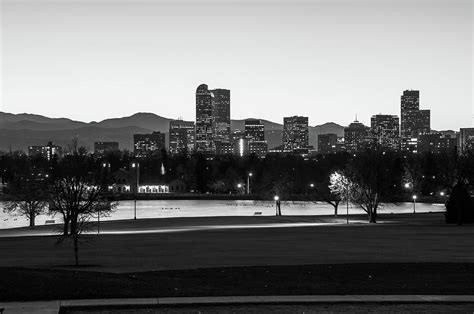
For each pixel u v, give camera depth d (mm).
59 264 52719
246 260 54219
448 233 89688
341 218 143875
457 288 34938
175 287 33312
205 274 41656
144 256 59188
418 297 30688
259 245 70812
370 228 104250
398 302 29500
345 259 54188
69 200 82062
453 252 60750
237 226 115688
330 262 51406
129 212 182875
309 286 35438
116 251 65188
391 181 134375
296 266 46469
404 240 76625
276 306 28422
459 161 143375
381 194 131250
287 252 61781
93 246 72000
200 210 194250
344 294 32156
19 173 149625
